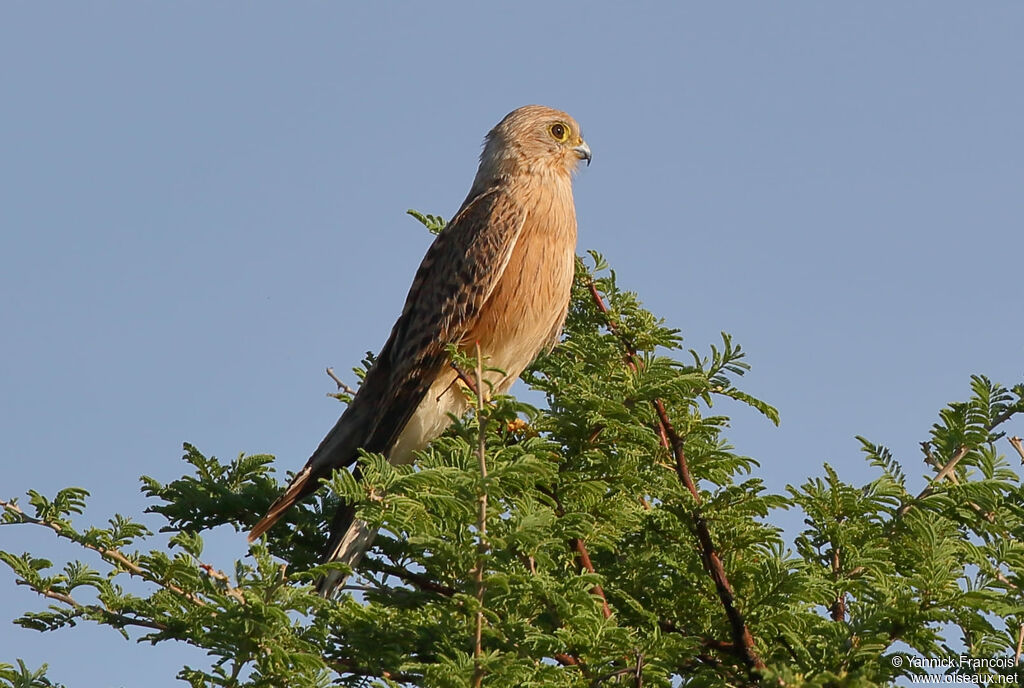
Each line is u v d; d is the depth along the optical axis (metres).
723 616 9.13
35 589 8.88
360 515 7.95
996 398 9.91
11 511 8.77
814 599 8.52
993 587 8.37
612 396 9.77
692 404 10.14
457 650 7.88
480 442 8.56
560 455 9.91
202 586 7.93
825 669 7.90
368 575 10.59
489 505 8.29
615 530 9.74
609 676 8.15
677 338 11.15
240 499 11.37
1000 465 10.00
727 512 8.86
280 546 11.33
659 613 9.38
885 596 8.20
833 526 9.05
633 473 9.70
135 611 8.94
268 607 7.51
